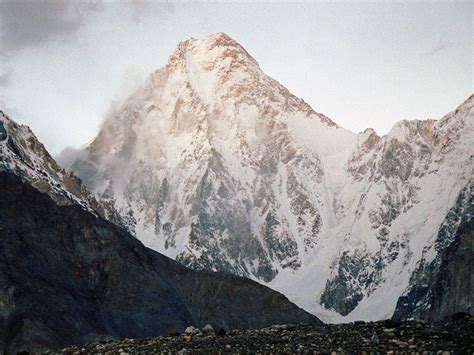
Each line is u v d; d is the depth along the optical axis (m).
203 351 56.47
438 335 55.28
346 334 57.34
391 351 52.44
